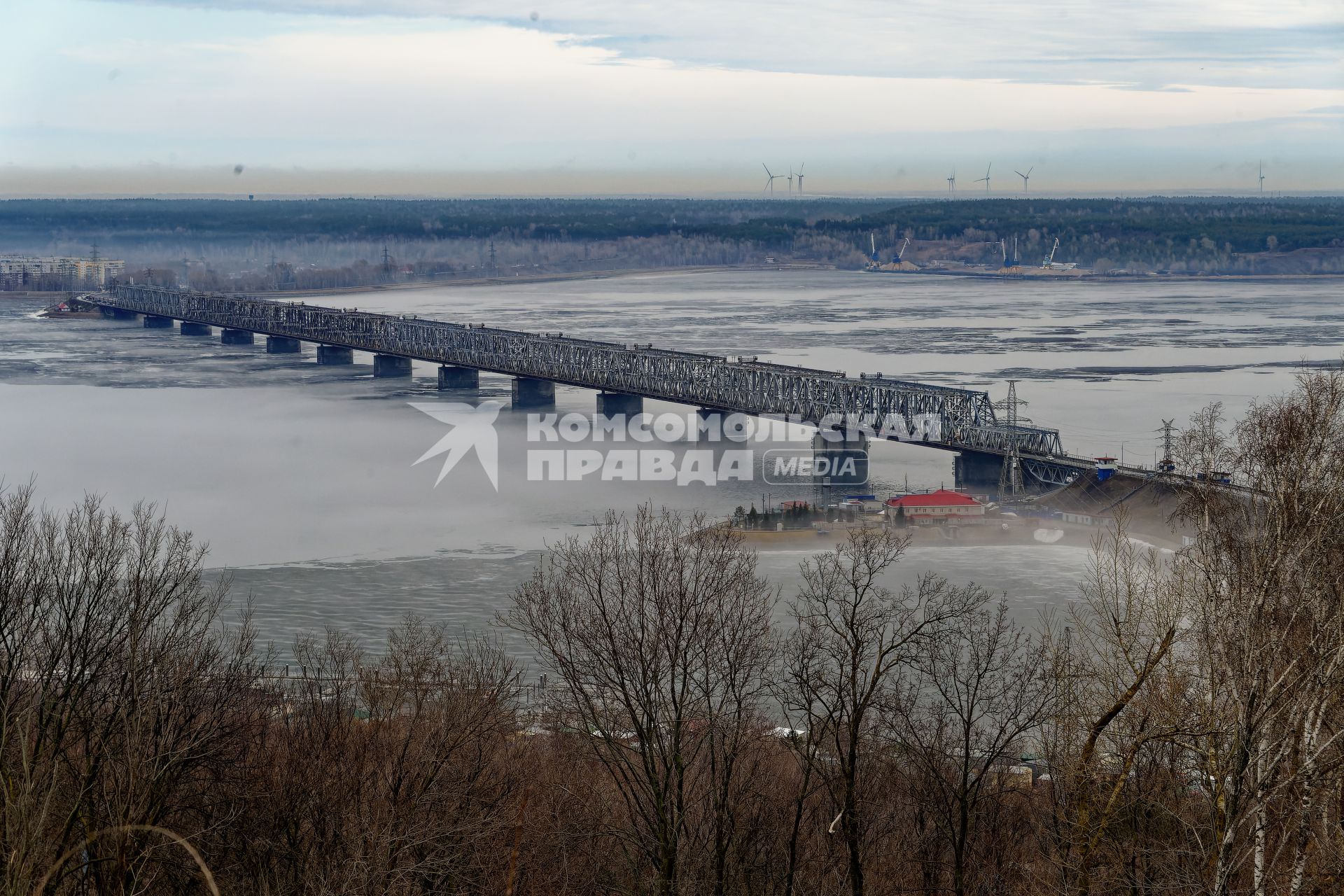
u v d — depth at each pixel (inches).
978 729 3233.3
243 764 2731.3
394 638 4985.2
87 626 2755.9
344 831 2516.0
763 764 3095.5
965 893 2694.4
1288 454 2544.3
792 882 2598.4
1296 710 2228.1
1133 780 2655.0
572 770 2938.0
